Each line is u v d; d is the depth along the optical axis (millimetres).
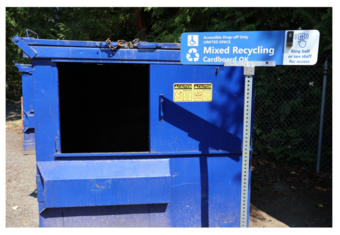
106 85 4219
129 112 4309
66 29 7062
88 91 4133
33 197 3789
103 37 7355
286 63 2021
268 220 3188
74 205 2385
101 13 7191
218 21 5348
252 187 4172
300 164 4988
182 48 2057
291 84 4902
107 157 2502
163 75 2471
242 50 2037
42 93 2381
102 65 3744
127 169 2461
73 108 3432
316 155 4738
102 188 2393
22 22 8047
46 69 2365
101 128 4258
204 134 2553
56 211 2471
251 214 3346
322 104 4488
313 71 4688
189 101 2514
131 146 4305
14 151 6121
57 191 2355
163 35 6215
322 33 4371
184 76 2486
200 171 2584
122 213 2531
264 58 2031
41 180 2400
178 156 2559
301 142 4914
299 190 4035
